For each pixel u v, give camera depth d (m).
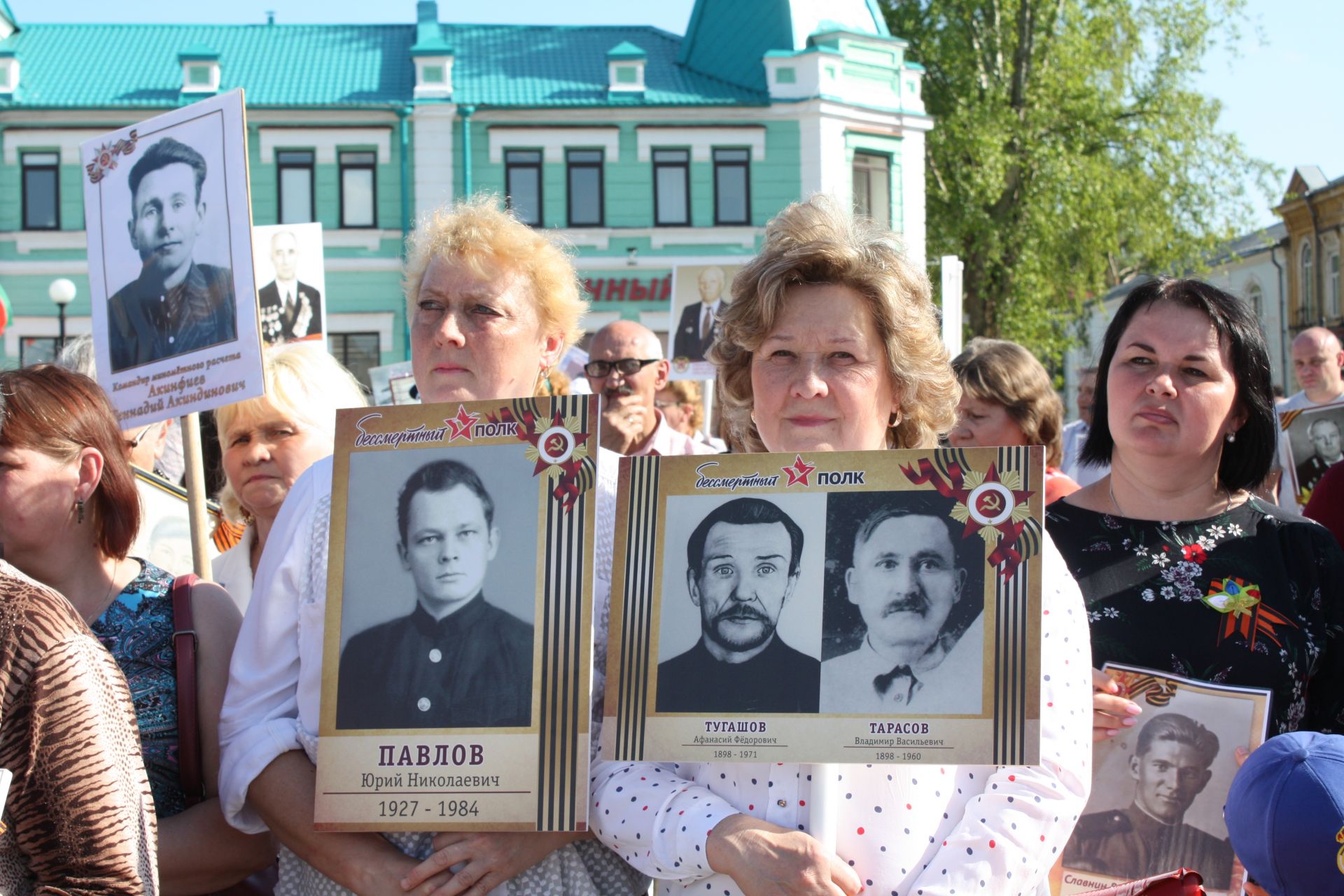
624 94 23.11
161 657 2.48
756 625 2.02
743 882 1.95
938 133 25.09
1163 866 2.49
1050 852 2.02
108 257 3.49
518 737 2.06
